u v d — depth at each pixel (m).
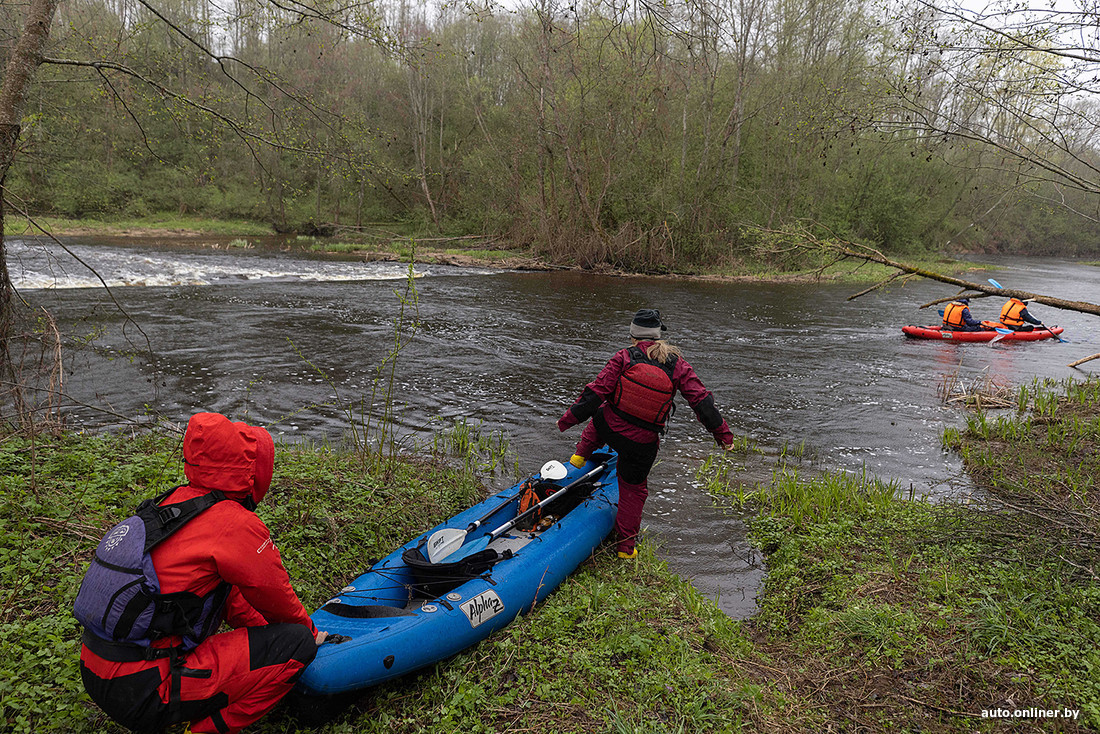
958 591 4.14
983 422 8.33
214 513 2.41
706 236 29.88
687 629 3.77
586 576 4.34
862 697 3.23
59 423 5.79
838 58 26.08
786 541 5.25
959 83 6.52
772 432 8.66
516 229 34.28
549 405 9.38
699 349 13.84
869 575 4.48
